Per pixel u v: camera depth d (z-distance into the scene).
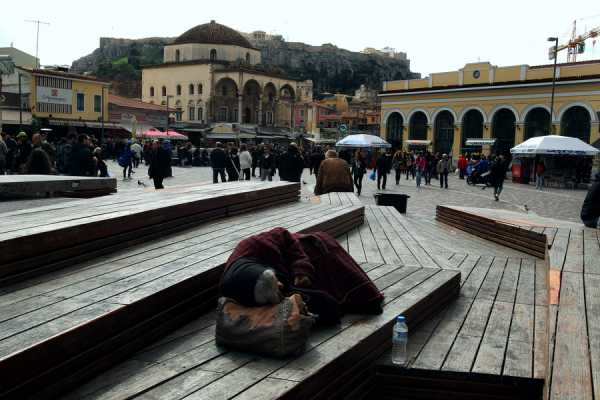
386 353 4.54
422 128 56.16
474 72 51.25
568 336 4.34
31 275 4.46
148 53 159.88
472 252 9.30
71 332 3.31
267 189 9.39
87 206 6.61
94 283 4.32
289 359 3.75
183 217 6.74
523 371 4.23
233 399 3.16
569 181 33.88
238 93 84.00
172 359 3.76
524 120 47.88
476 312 5.72
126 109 62.09
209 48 87.25
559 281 5.71
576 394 3.45
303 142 78.94
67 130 51.59
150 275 4.57
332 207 9.84
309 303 4.30
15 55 57.09
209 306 4.84
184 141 64.50
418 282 5.80
